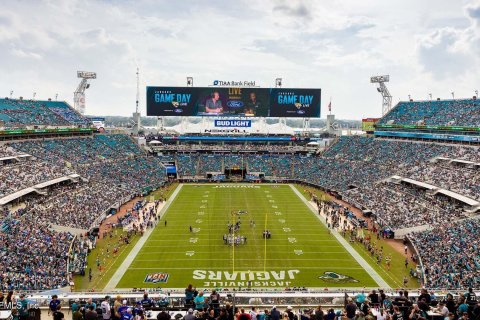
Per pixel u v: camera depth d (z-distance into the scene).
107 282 41.06
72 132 98.44
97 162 91.44
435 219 57.31
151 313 19.45
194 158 114.69
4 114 85.38
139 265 45.97
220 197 84.81
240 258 48.28
